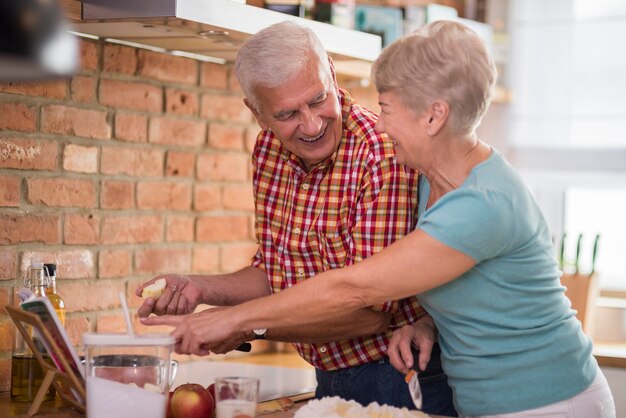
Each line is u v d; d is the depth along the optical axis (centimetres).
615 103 417
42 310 199
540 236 200
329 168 228
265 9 262
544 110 429
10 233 262
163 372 194
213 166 324
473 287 197
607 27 418
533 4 430
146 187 302
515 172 201
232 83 330
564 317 204
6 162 260
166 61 304
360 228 221
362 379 237
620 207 426
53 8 142
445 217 189
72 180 279
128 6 240
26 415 215
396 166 219
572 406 202
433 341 221
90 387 190
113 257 293
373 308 222
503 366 200
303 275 235
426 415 203
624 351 345
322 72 216
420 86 192
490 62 194
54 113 272
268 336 227
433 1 419
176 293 237
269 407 228
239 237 337
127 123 294
